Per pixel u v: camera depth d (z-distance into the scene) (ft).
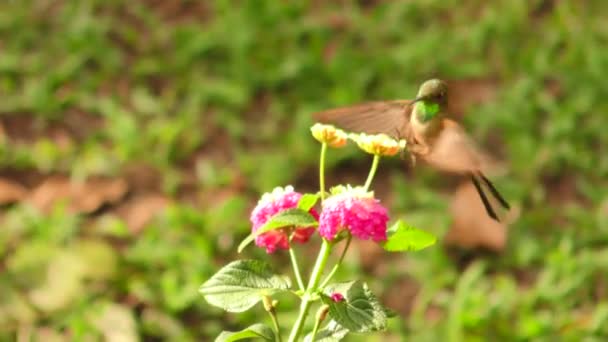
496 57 34.14
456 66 33.14
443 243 26.12
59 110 30.76
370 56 33.83
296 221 10.98
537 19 36.19
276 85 32.32
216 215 26.66
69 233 25.76
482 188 10.65
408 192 28.04
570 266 25.39
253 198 28.02
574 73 33.06
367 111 11.07
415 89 31.71
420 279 25.18
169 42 34.47
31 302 23.86
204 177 28.50
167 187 27.96
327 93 32.09
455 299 24.76
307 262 25.52
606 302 24.90
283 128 30.86
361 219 10.57
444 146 10.30
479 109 31.27
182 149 29.48
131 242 26.22
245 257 25.77
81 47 33.24
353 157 29.19
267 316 23.48
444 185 28.45
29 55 33.42
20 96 31.32
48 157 28.68
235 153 29.81
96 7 35.73
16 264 24.62
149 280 24.70
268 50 33.99
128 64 33.37
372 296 11.00
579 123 31.19
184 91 32.27
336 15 36.06
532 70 33.22
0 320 23.48
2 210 27.07
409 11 36.32
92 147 29.27
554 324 23.97
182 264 25.14
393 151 10.69
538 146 29.78
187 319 23.97
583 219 27.32
